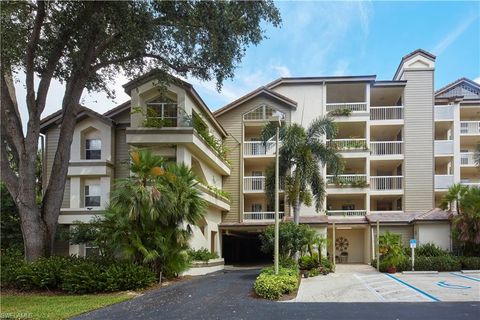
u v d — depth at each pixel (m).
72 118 17.25
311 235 19.66
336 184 29.08
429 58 30.17
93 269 14.15
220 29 15.65
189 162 22.00
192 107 23.19
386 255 21.89
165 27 16.23
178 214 15.97
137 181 15.48
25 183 16.22
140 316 10.09
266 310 10.80
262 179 29.84
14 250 19.98
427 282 16.77
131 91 21.77
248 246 36.88
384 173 32.66
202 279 17.45
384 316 10.09
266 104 29.98
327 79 29.95
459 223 22.36
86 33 16.11
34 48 15.74
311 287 15.34
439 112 30.11
